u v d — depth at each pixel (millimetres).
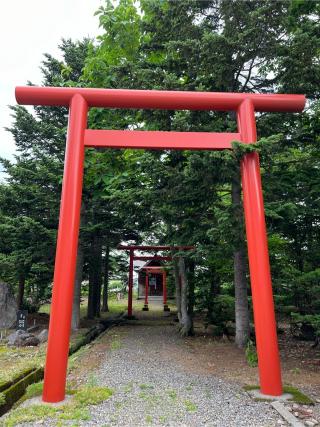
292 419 4008
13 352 8141
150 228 10469
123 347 8438
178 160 7906
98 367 6410
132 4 9039
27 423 3900
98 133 5676
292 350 7836
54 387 4598
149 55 8961
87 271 14906
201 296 10719
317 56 6426
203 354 7516
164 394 4879
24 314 10234
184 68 7836
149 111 7238
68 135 5527
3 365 6863
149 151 7719
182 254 9125
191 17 7223
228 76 7195
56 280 4988
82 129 5574
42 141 12445
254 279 5250
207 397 4766
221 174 6777
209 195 7492
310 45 5965
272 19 6258
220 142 5766
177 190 7316
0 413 4613
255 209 5449
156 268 23156
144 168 7453
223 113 7719
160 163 7074
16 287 15906
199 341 9219
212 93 5840
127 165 9711
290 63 6363
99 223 11836
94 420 4004
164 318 15703
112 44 9211
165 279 20422
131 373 5977
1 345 8992
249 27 6535
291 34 6633
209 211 7980
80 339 9766
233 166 6578
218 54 6730
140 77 7316
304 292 7496
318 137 7594
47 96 5641
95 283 15305
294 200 7559
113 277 24438
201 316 14219
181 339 9594
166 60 7738
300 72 6402
